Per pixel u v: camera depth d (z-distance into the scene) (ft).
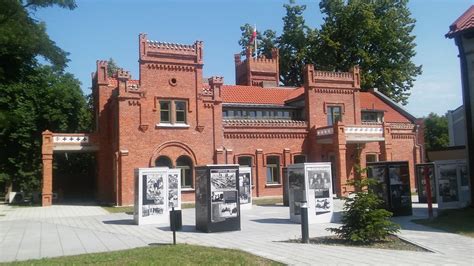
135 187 68.64
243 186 88.12
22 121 122.93
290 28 197.26
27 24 100.78
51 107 131.54
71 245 47.39
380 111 145.89
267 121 126.11
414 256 37.70
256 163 122.93
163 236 53.11
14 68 125.80
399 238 46.39
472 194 70.03
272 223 64.18
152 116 108.88
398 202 67.31
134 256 37.70
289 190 66.13
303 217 46.03
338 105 134.82
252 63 176.45
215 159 114.11
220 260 35.42
